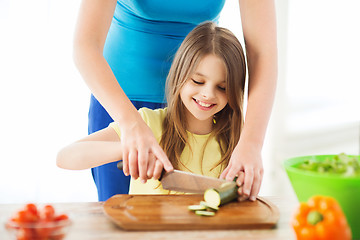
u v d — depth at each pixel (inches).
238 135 60.7
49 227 31.4
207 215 40.4
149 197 46.6
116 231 37.7
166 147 60.0
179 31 61.0
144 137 47.1
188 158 60.9
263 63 55.7
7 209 43.7
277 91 136.9
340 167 38.0
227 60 54.7
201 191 46.6
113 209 41.9
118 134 57.4
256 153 49.2
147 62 60.9
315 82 148.9
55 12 112.3
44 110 114.2
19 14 111.0
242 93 59.6
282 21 134.0
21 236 31.2
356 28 150.6
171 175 47.1
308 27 144.2
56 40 113.1
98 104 63.6
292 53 143.4
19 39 111.5
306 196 38.8
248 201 45.9
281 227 39.5
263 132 51.7
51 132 115.3
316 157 44.3
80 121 116.1
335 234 32.0
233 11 120.6
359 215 36.7
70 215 41.4
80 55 51.0
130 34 60.3
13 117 113.0
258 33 56.2
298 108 146.8
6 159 113.7
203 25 57.7
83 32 51.5
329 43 148.5
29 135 114.2
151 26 59.6
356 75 153.4
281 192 129.7
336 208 32.8
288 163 41.8
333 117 153.6
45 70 113.4
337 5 146.4
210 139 61.8
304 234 32.9
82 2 52.4
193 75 54.6
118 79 62.2
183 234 37.3
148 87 61.9
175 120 59.3
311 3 142.7
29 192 115.2
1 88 111.9
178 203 44.5
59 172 116.5
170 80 58.8
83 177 117.6
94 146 53.1
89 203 45.8
